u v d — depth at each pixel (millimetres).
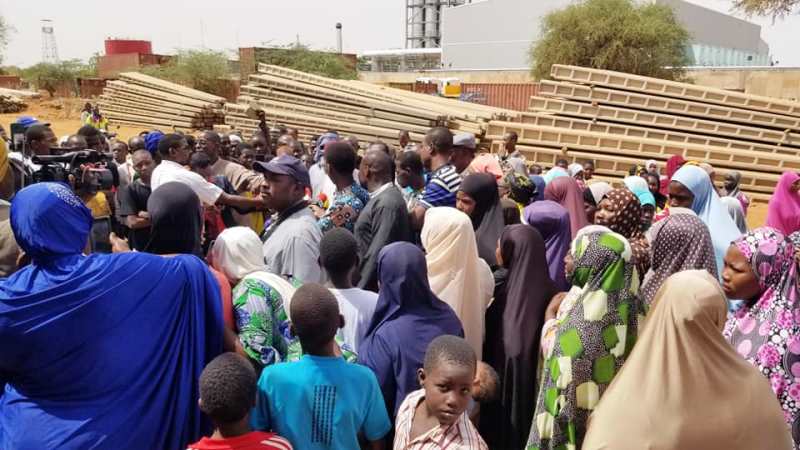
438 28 98562
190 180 5395
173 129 23719
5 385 2502
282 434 2605
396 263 3154
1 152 4961
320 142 8758
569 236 4383
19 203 2459
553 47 34750
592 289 2969
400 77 56000
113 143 9188
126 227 5746
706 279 2469
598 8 33719
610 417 2512
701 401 2408
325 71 39000
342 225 4695
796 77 29547
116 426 2441
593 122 14797
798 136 14102
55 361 2389
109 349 2441
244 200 5648
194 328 2676
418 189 6242
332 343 2723
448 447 2521
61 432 2373
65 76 46156
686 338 2424
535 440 3029
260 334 2902
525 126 14109
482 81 48656
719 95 14820
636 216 4070
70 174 4633
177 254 2902
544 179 8070
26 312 2355
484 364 3479
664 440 2400
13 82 45531
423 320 3166
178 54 40312
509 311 3693
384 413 2848
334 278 3463
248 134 17531
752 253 3041
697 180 5074
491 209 4723
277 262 4012
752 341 3061
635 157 14180
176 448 2617
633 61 32531
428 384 2535
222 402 2244
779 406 2504
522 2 61938
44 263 2467
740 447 2396
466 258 3695
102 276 2455
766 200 13703
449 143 5922
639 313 3018
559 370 2939
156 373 2562
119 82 27281
